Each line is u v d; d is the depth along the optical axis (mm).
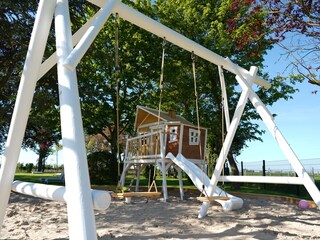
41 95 11906
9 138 3770
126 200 9664
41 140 16000
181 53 17891
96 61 18984
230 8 11047
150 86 20828
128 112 21297
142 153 12039
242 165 21062
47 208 8266
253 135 20734
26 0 11680
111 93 20562
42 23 3705
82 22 14484
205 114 19969
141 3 18531
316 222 6625
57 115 17766
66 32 3477
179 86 19391
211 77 18188
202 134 12539
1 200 3758
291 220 6809
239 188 16484
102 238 5008
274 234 5371
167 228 5840
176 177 29344
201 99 20406
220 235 5273
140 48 18844
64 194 2959
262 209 8359
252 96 7082
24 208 8219
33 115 13094
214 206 8680
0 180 3727
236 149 24516
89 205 2559
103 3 4793
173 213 7609
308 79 9703
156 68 19141
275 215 7453
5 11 11547
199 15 17781
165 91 20047
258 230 5633
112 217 7066
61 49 3334
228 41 15281
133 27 18656
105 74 20391
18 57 11805
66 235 5215
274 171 19547
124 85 20766
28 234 5316
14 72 13172
